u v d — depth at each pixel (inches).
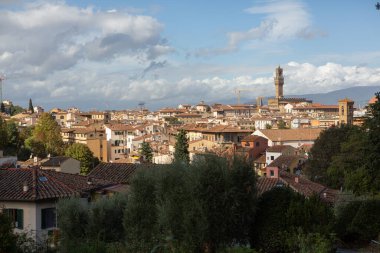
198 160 1120.8
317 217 1113.4
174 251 1062.4
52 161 3801.7
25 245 1128.8
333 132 3622.0
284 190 1166.3
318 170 3563.0
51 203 1584.6
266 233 1103.6
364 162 1980.8
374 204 1512.1
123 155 7047.2
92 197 1788.9
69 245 1199.6
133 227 1199.6
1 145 5315.0
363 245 1485.0
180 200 1090.7
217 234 1069.1
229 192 1071.6
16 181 1673.2
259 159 5083.7
